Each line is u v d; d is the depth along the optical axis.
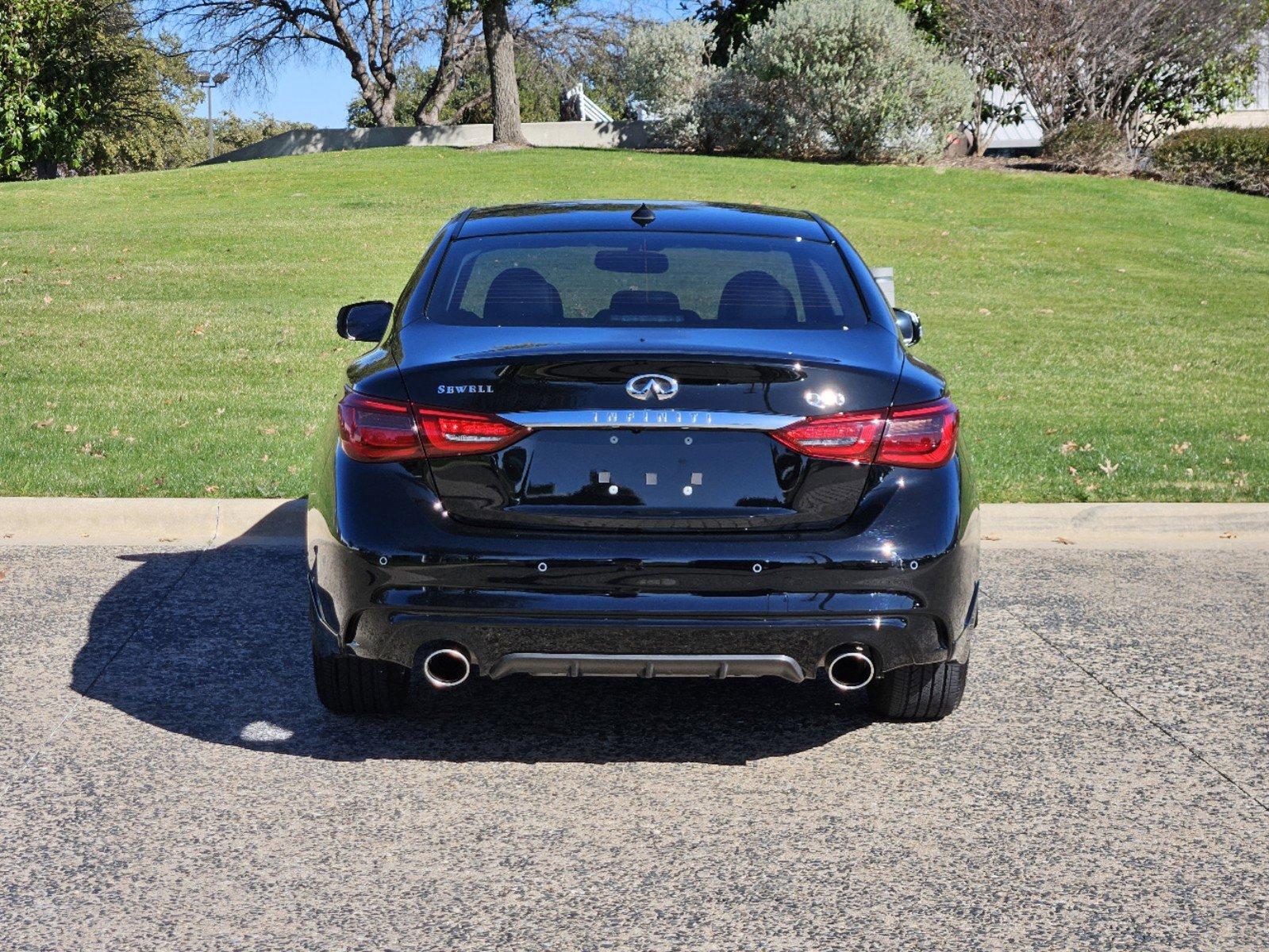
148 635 5.15
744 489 3.62
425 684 4.71
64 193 25.56
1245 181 28.58
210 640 5.11
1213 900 3.22
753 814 3.68
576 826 3.59
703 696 4.66
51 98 33.72
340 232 19.45
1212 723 4.44
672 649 3.63
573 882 3.27
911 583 3.65
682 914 3.12
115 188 26.45
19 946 2.93
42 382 10.10
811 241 4.59
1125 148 30.03
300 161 30.92
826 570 3.60
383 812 3.66
